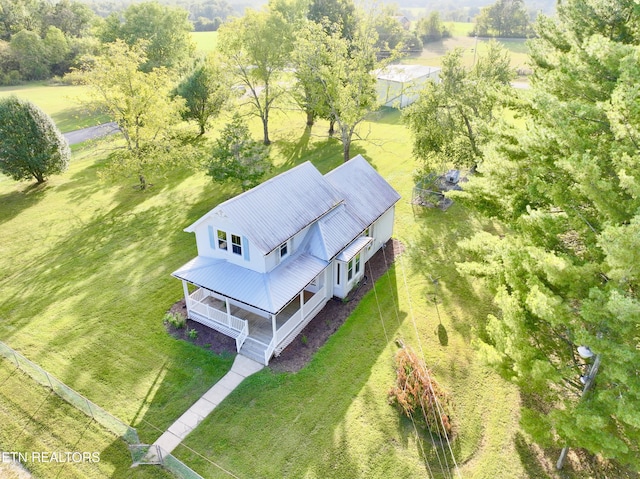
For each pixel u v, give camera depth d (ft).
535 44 82.07
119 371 64.49
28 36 258.37
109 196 120.57
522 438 53.93
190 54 239.71
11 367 65.31
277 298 64.95
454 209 109.19
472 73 114.62
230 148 108.27
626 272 37.01
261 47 144.77
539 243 51.06
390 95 172.55
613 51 49.16
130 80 116.88
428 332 70.95
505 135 65.26
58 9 297.12
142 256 92.53
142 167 122.01
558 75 60.39
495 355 50.24
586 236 46.29
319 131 172.24
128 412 58.23
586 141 48.01
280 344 67.46
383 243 95.30
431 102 107.86
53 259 92.02
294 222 72.59
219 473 50.67
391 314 75.36
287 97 166.61
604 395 39.47
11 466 51.55
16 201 117.70
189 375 63.72
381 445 53.26
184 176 132.87
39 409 58.75
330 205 79.61
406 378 58.75
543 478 49.57
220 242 71.72
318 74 130.00
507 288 56.90
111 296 80.33
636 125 45.03
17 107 115.96
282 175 77.82
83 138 166.71
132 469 51.26
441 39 329.93
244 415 57.47
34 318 75.15
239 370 64.39
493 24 320.70
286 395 60.18
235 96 160.86
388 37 258.37
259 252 66.64
